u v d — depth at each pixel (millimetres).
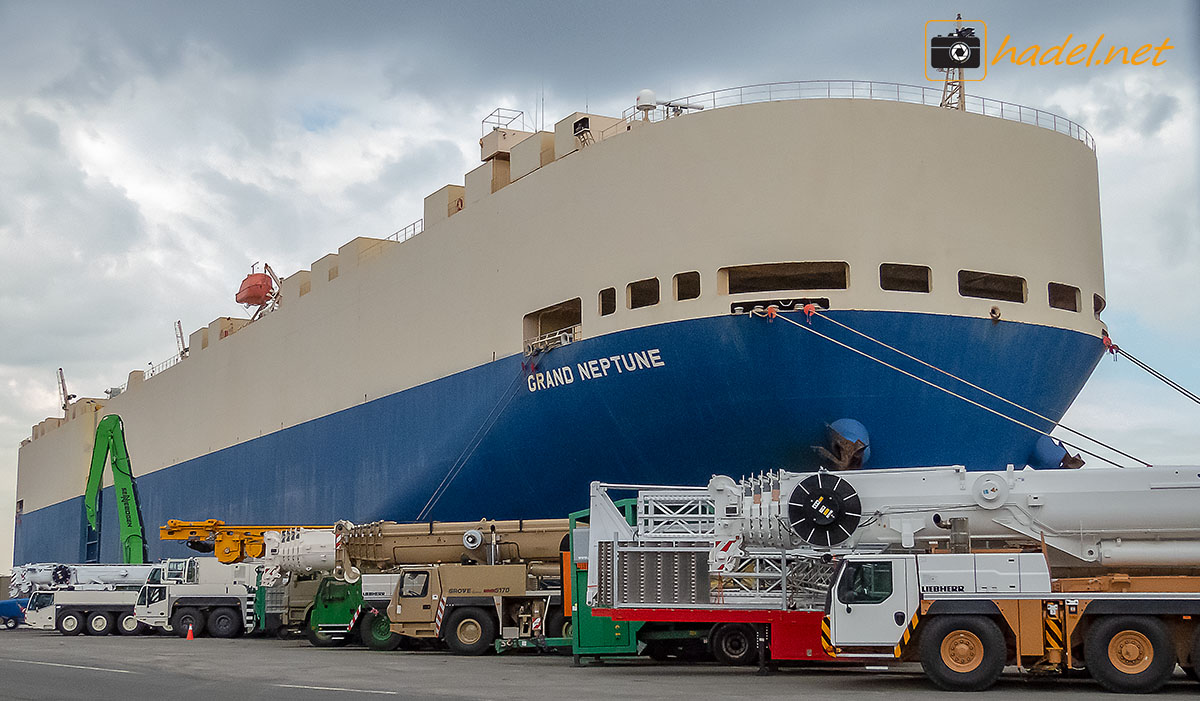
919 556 18391
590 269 32438
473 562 29984
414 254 42531
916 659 18828
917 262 28688
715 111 29938
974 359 29219
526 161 36688
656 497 22719
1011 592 17891
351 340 47281
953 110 29703
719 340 29000
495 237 37188
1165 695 16969
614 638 23875
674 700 16234
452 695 17141
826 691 17766
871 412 28938
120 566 46438
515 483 36656
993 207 29781
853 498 20047
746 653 23344
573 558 24359
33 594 45719
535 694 17297
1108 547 19094
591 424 32781
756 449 30312
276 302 61062
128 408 79000
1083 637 17688
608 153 32281
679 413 30562
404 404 42188
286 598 36250
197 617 40156
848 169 28781
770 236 28781
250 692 17875
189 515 65250
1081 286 31422
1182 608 17219
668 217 30359
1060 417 32312
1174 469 18969
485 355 37062
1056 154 31359
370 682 19719
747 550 21297
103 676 21281
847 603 18547
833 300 28359
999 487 19484
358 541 31531
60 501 89062
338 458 47375
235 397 59969
